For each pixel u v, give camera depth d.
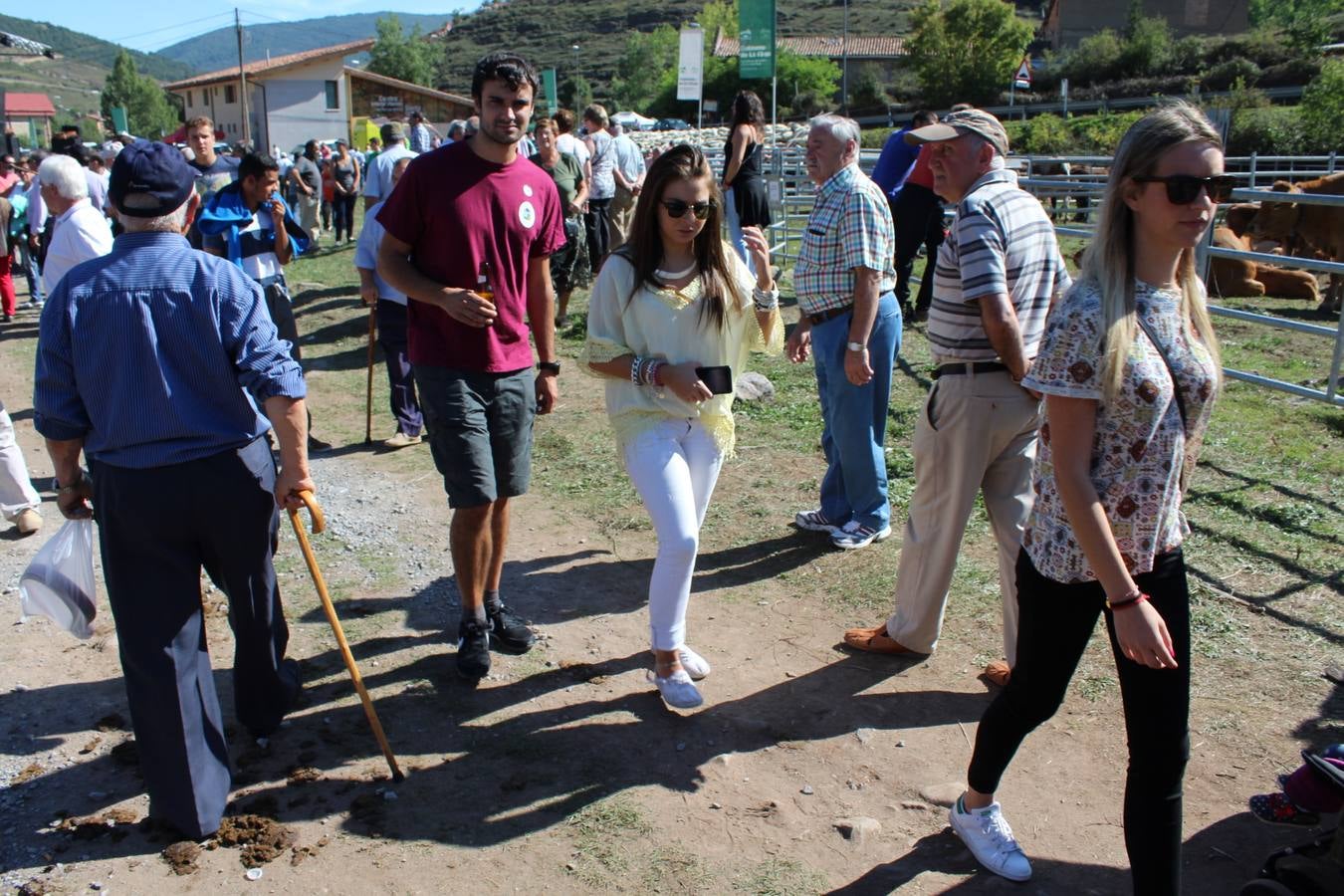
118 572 3.04
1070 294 2.39
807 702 3.80
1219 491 5.45
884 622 4.32
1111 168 2.34
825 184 4.48
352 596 4.71
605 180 11.56
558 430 7.05
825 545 5.11
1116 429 2.35
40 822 3.19
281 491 3.16
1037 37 73.69
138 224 2.96
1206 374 2.37
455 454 3.79
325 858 3.02
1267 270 10.97
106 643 4.31
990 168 3.52
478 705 3.82
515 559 5.12
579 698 3.86
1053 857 2.98
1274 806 3.03
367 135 40.78
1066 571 2.51
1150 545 2.41
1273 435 6.32
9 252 12.17
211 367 3.00
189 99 69.56
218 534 3.11
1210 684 3.75
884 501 5.03
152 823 3.15
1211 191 2.22
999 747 2.82
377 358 9.52
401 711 3.78
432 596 4.71
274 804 3.25
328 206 19.94
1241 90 33.50
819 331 4.72
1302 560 4.64
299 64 57.66
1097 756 3.42
